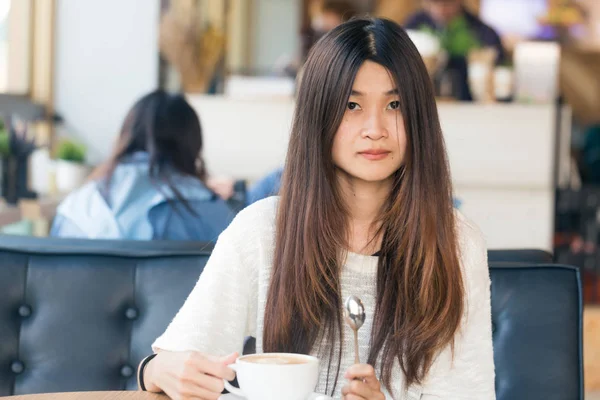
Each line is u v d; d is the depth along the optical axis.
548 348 2.32
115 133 7.36
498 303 2.35
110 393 1.55
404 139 1.73
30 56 6.97
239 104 6.43
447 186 1.78
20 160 4.80
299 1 11.42
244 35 11.20
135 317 2.38
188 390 1.52
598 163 9.67
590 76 11.00
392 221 1.79
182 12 7.54
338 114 1.72
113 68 7.34
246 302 1.86
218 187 4.62
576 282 2.37
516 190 6.29
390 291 1.78
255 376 1.35
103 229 3.24
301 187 1.79
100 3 7.31
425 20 7.46
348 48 1.71
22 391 2.33
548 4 10.73
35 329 2.35
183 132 3.35
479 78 6.63
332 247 1.78
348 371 1.45
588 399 4.54
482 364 1.84
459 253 1.84
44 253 2.41
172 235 3.24
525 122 6.34
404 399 1.79
